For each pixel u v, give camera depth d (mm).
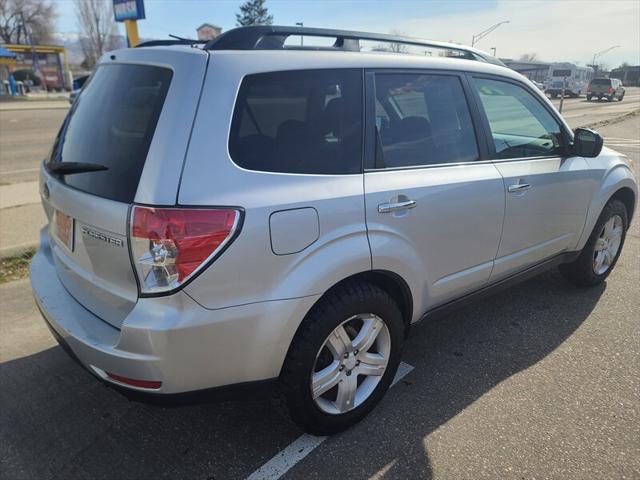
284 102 2287
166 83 2123
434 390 2992
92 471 2410
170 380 2059
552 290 4328
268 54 2295
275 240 2129
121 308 2178
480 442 2564
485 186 2990
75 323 2314
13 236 5438
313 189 2277
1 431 2686
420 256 2725
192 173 2000
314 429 2531
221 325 2062
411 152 2729
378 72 2641
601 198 3916
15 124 18172
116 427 2709
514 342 3512
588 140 3570
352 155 2473
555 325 3730
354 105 2514
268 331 2168
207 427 2705
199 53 2150
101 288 2262
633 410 2789
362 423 2717
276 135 2252
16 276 4660
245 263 2064
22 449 2557
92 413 2822
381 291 2559
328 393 2625
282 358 2262
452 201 2809
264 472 2395
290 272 2199
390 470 2398
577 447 2521
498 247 3217
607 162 4047
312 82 2387
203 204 1983
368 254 2420
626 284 4418
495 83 3266
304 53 2416
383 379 2750
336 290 2418
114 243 2105
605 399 2883
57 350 3461
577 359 3287
